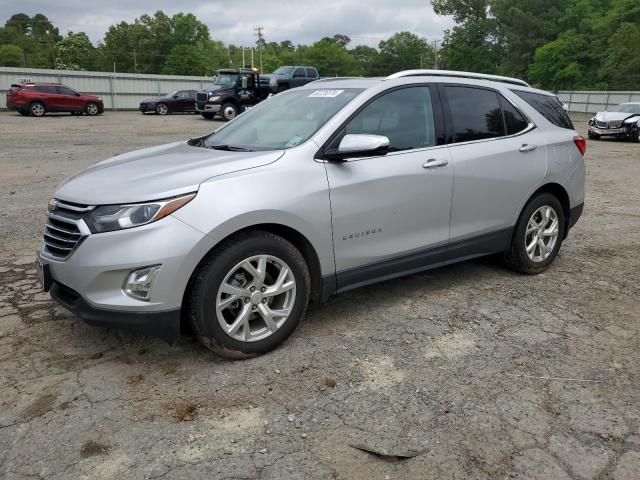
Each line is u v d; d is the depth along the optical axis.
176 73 94.81
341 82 4.45
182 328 3.45
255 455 2.60
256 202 3.29
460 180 4.36
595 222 7.41
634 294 4.71
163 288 3.07
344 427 2.82
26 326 3.89
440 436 2.75
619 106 21.22
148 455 2.58
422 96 4.33
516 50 68.75
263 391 3.13
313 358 3.50
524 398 3.10
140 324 3.09
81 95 28.91
